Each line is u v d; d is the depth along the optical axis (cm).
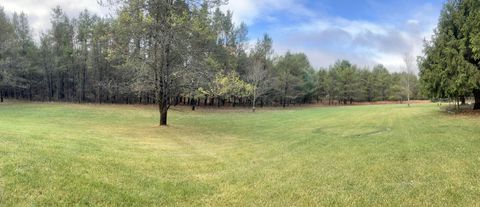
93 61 4766
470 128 1456
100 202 539
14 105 4109
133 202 554
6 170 606
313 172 775
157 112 3678
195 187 655
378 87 7712
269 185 673
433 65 2238
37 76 5325
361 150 1045
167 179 701
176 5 1797
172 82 1912
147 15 1753
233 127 2075
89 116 2962
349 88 7319
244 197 602
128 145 1146
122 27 1767
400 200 574
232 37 4756
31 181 576
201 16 1823
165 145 1235
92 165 733
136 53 1809
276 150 1119
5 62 4206
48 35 4962
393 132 1491
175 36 1755
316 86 7031
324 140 1327
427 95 2353
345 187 654
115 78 4653
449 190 613
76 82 5275
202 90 2016
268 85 5250
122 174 698
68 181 600
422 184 654
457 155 903
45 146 874
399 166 803
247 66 4900
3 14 4284
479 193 593
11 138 948
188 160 928
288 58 6269
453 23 2175
